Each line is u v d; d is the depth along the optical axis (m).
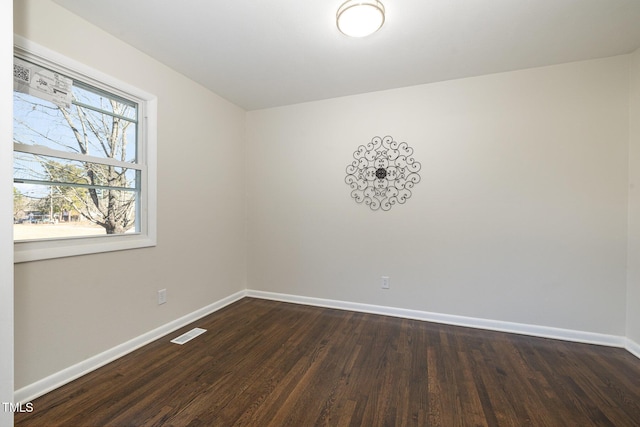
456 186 2.71
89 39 1.88
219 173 3.09
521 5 1.70
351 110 3.08
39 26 1.62
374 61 2.37
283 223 3.39
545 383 1.80
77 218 1.88
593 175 2.33
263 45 2.15
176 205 2.56
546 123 2.45
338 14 1.72
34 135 1.66
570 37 2.02
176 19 1.85
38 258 1.62
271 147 3.43
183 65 2.44
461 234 2.70
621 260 2.27
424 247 2.83
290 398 1.64
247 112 3.51
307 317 2.88
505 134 2.56
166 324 2.47
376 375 1.88
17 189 1.60
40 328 1.64
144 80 2.25
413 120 2.85
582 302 2.37
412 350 2.21
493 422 1.47
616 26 1.89
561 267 2.42
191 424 1.44
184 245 2.65
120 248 2.08
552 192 2.43
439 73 2.58
